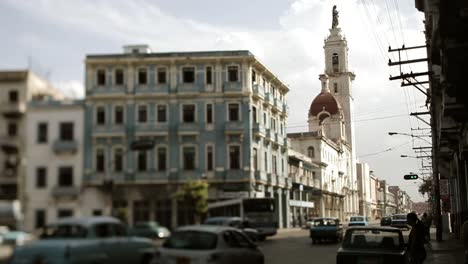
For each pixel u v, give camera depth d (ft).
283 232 177.47
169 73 160.56
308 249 95.91
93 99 138.62
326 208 304.91
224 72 166.91
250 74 170.50
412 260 46.65
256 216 126.93
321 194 286.05
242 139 165.89
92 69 142.31
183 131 158.51
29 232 45.27
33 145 54.60
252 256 46.62
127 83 149.69
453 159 133.90
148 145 140.46
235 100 166.09
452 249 86.12
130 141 140.05
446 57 61.41
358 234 44.86
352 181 389.39
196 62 164.45
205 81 165.37
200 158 161.48
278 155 204.03
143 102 151.02
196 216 140.15
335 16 387.96
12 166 53.01
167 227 131.75
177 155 158.20
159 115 156.15
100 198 71.46
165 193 142.41
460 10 53.93
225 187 163.32
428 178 306.14
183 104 161.79
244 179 164.14
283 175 209.36
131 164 138.10
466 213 118.32
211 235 42.52
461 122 84.84
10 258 37.40
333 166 328.90
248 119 166.81
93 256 39.11
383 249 43.24
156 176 140.36
